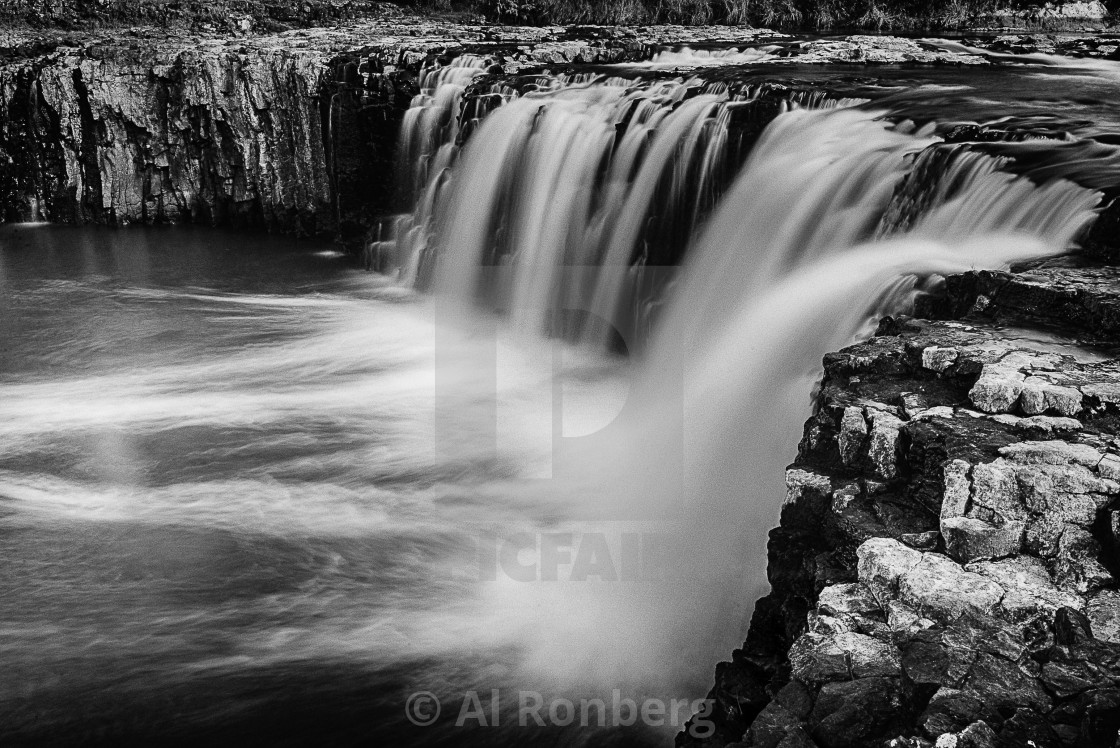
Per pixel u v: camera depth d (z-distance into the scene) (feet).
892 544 19.49
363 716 24.94
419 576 30.14
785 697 17.35
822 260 36.83
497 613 28.32
